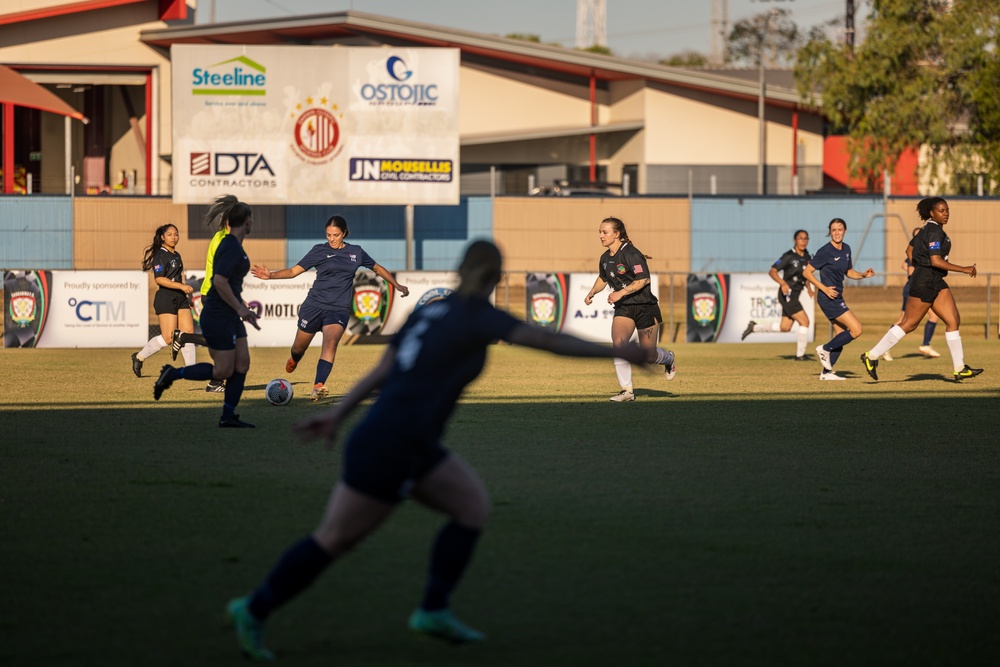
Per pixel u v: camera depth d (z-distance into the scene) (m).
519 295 97.69
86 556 19.08
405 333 14.30
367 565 18.69
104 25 133.62
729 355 65.50
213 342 33.22
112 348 67.94
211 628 15.43
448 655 14.46
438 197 92.38
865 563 19.05
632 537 20.69
